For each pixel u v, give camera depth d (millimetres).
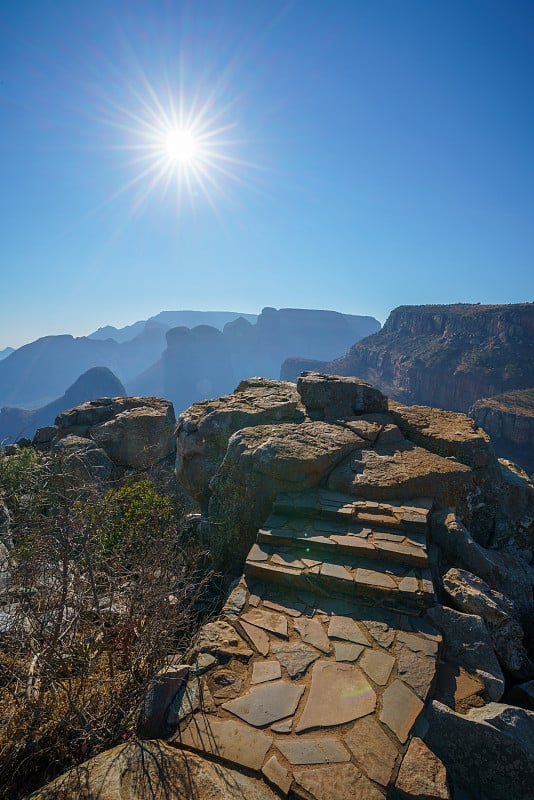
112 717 2775
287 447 5367
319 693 2783
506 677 3422
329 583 3787
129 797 2104
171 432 13289
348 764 2328
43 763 2549
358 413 6875
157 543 4234
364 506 4691
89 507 3912
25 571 3123
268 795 2172
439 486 5008
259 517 5172
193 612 4324
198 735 2498
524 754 2430
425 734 2600
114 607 3604
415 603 3562
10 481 4766
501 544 5309
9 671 2781
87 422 13938
